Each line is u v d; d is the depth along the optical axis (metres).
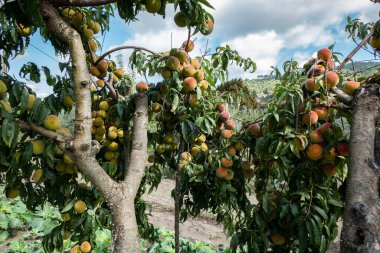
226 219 3.39
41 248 5.32
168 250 5.48
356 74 2.15
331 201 1.90
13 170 1.81
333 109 2.00
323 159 1.98
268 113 2.10
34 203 2.29
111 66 2.84
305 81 2.05
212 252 5.68
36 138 1.84
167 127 3.00
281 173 2.10
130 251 1.47
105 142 2.70
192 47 2.52
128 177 1.67
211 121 2.66
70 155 1.52
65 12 2.10
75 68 1.52
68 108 2.29
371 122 1.37
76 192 2.42
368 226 1.21
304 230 1.81
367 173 1.29
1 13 1.73
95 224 2.58
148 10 1.72
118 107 2.36
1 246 5.68
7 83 1.71
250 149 2.64
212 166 2.96
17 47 2.28
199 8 1.79
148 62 2.75
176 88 2.28
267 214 1.95
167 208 8.52
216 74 3.02
